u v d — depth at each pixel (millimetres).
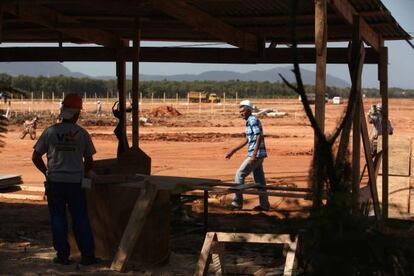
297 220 5172
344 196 5051
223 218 11914
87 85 161000
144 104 97250
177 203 8953
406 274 4957
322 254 4973
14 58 16266
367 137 10219
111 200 9273
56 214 8883
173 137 37156
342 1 8758
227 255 9352
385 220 5285
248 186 10328
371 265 4922
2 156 27766
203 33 14078
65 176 8742
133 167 12367
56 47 15984
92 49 15758
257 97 150625
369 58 12602
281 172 22516
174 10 10711
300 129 45844
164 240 8977
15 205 14375
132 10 12516
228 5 11336
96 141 34812
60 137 8750
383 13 9930
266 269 7328
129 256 8672
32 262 9102
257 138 13867
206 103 103750
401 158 13156
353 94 5680
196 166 24766
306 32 13766
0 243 10352
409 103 116375
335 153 5594
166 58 15469
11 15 12945
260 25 13547
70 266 8914
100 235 9398
